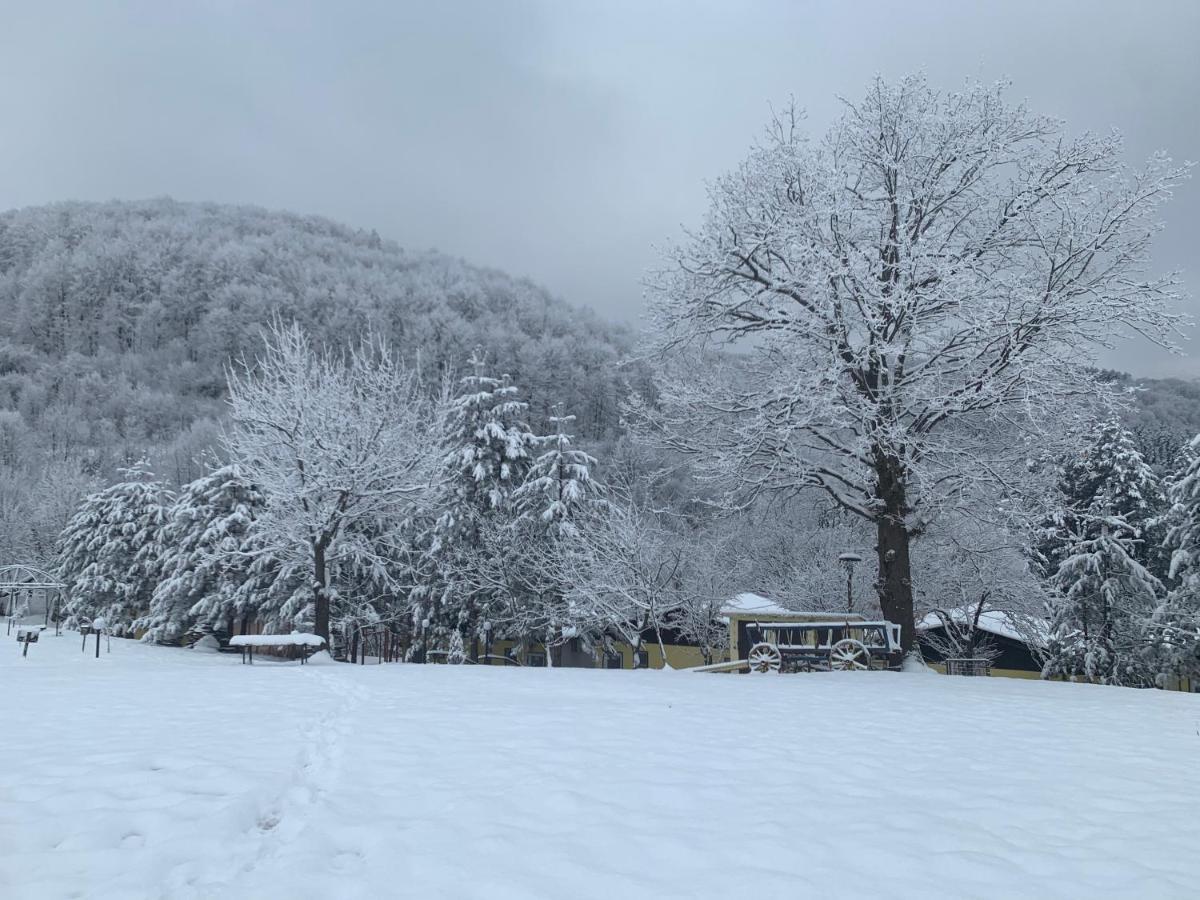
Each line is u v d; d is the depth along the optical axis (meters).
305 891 4.12
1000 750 7.75
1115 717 10.09
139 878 4.24
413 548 34.44
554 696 11.14
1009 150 17.45
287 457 26.16
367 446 25.97
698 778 6.31
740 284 18.50
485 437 33.47
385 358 29.38
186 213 161.50
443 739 7.74
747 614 18.72
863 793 5.98
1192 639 31.81
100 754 6.95
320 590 25.41
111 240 129.12
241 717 9.17
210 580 37.03
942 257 16.56
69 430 94.69
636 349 20.39
